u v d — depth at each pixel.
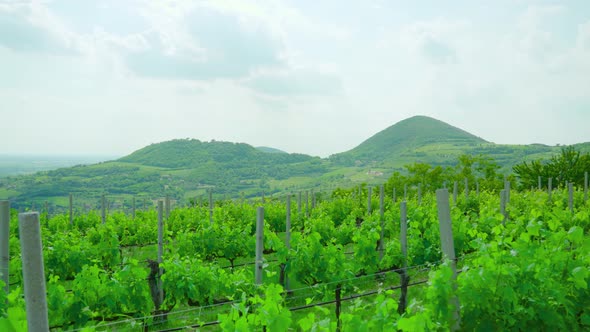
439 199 4.60
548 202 18.56
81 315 6.77
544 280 4.58
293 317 8.01
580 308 4.94
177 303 8.14
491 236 10.58
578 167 34.22
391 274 9.91
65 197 139.88
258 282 7.51
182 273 7.77
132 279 7.38
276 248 9.29
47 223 19.23
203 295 7.79
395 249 9.66
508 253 4.78
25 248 3.00
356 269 9.37
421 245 10.06
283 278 9.61
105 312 7.04
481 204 18.91
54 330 7.27
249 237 12.34
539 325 4.52
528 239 5.00
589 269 5.08
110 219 17.22
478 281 4.32
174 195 164.12
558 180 34.41
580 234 4.94
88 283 6.89
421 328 3.63
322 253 8.70
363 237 10.02
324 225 14.33
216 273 8.07
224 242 12.29
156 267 8.24
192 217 19.02
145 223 18.02
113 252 12.08
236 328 3.97
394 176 41.38
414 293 8.88
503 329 4.36
